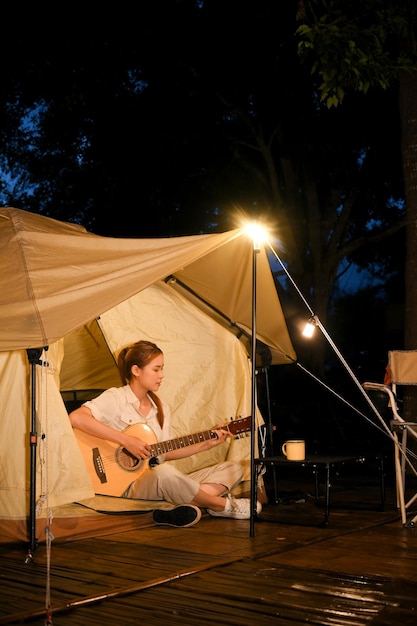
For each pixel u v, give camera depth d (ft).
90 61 33.12
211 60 34.04
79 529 13.46
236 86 34.88
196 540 13.08
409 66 21.40
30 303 12.09
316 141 35.78
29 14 32.68
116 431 14.55
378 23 21.49
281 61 33.65
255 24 33.19
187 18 33.22
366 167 37.52
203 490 15.03
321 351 37.32
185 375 17.04
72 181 39.34
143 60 33.81
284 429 36.22
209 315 17.49
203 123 35.99
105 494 14.46
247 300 16.60
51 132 37.81
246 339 17.79
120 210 39.50
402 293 52.34
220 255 15.58
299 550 12.16
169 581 10.20
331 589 9.78
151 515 14.58
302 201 38.27
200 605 9.18
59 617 8.78
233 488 16.08
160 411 15.58
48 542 10.05
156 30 33.06
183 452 15.01
